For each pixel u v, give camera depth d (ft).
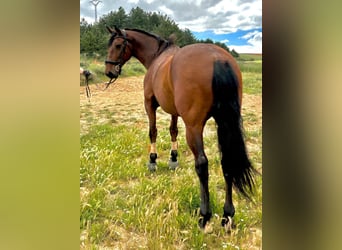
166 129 12.25
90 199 7.56
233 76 5.83
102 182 8.36
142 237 6.61
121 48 9.98
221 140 5.90
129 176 9.20
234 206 7.30
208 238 6.40
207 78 5.82
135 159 10.30
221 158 6.12
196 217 6.73
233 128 5.77
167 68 7.09
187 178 8.64
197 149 6.22
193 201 7.55
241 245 6.12
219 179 8.52
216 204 7.37
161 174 9.37
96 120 12.36
